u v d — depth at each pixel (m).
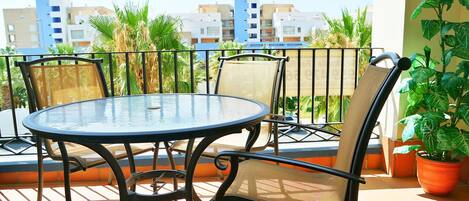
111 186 2.51
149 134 1.17
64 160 1.72
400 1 2.49
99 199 2.31
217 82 2.37
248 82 2.28
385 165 2.72
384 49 2.74
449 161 2.24
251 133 1.80
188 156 1.88
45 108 1.80
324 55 3.12
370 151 2.77
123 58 5.41
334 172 1.07
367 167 2.80
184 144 2.00
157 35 6.25
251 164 1.56
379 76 1.13
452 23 2.08
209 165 2.67
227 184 1.21
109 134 1.17
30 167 2.54
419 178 2.37
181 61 5.84
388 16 2.67
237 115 1.45
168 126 1.27
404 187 2.45
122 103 1.81
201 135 1.23
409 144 2.56
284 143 2.87
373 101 1.05
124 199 1.47
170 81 5.85
